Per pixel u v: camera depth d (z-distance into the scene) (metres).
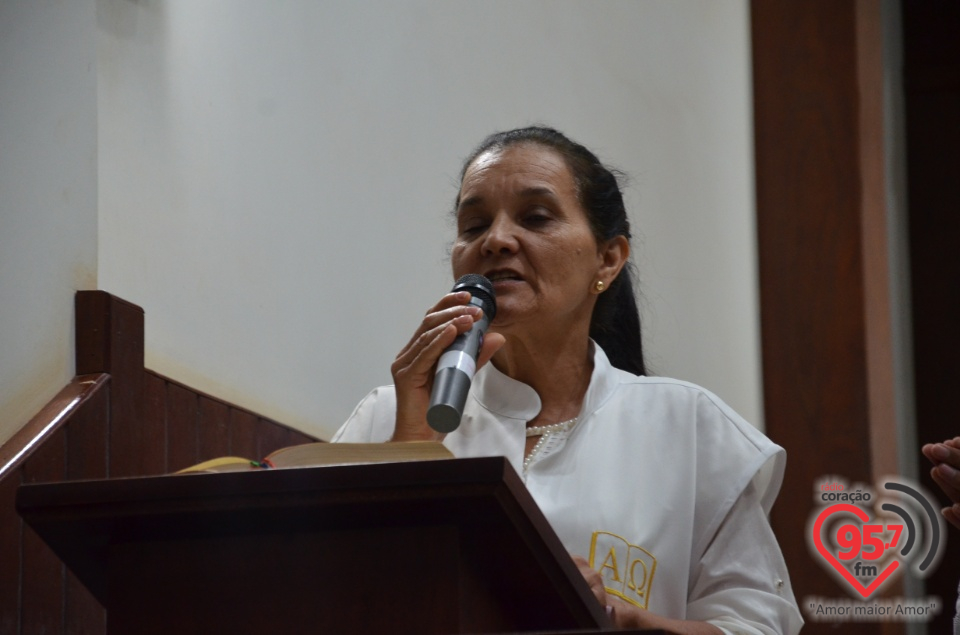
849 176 6.09
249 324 3.86
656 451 2.67
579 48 5.59
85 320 3.21
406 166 4.67
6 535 2.80
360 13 4.49
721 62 6.22
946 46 7.54
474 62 5.06
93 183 3.28
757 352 6.12
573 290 2.71
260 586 1.62
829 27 6.19
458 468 1.50
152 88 3.54
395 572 1.58
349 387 4.32
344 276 4.32
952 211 7.41
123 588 1.65
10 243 3.31
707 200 6.02
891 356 6.05
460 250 2.73
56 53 3.35
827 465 5.92
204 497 1.55
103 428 3.15
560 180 2.75
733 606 2.53
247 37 3.95
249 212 3.89
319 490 1.52
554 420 2.77
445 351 2.29
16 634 2.81
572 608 1.75
